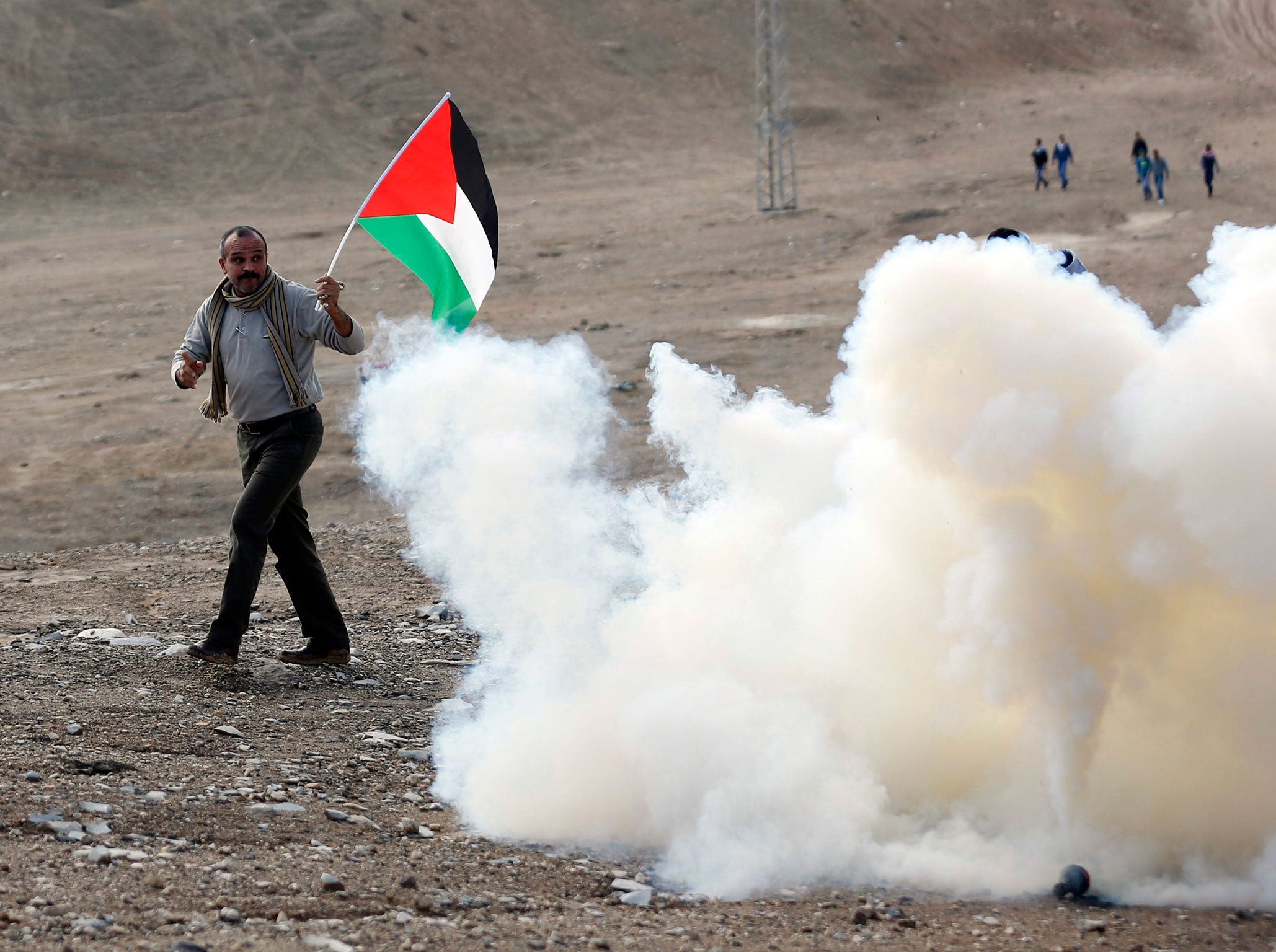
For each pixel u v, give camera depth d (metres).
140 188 125.00
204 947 9.16
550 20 170.00
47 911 9.53
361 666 19.41
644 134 145.75
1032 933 10.36
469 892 10.94
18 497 45.31
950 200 102.44
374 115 144.88
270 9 163.50
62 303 83.06
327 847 11.66
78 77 145.25
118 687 16.69
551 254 91.69
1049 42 180.62
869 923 10.62
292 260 92.25
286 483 17.81
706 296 75.75
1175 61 176.25
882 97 158.00
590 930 10.24
